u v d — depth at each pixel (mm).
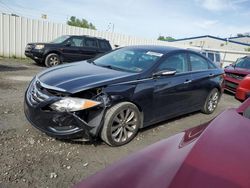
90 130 3689
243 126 2150
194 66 5754
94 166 3430
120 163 1928
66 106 3576
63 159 3516
